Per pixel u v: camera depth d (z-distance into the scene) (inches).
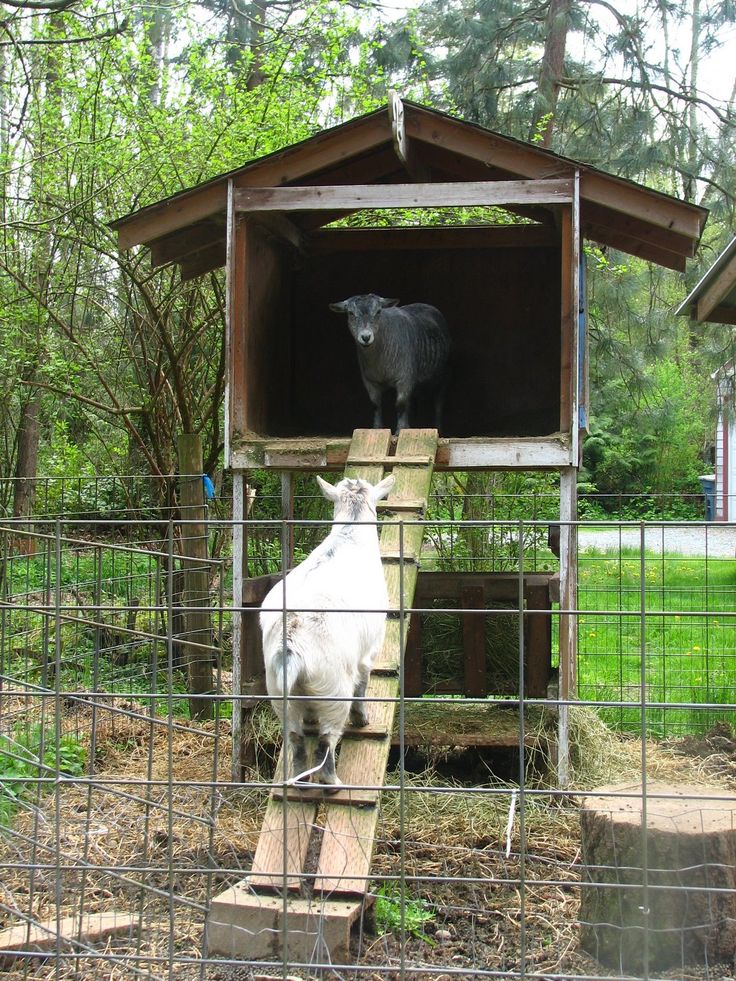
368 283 369.7
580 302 285.4
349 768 193.5
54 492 525.0
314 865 181.8
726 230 589.3
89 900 187.6
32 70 468.4
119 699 326.6
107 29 424.8
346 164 297.4
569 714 268.5
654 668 360.2
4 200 447.2
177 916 180.1
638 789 194.9
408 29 572.7
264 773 276.8
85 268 453.7
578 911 184.2
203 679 329.7
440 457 267.4
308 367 370.6
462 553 395.2
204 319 428.1
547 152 257.8
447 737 261.4
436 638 307.7
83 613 356.8
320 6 442.3
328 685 176.2
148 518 462.3
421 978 158.6
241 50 481.1
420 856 209.6
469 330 367.2
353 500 203.2
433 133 267.3
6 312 417.4
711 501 952.9
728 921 163.5
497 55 624.4
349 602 183.6
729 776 262.5
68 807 232.2
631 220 276.4
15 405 514.0
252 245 300.0
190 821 226.2
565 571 264.7
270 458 271.7
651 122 576.7
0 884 191.9
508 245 358.6
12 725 277.1
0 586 349.4
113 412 431.5
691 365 1116.5
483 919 181.2
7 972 161.3
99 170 407.8
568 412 263.7
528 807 238.7
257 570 432.5
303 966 140.3
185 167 411.8
